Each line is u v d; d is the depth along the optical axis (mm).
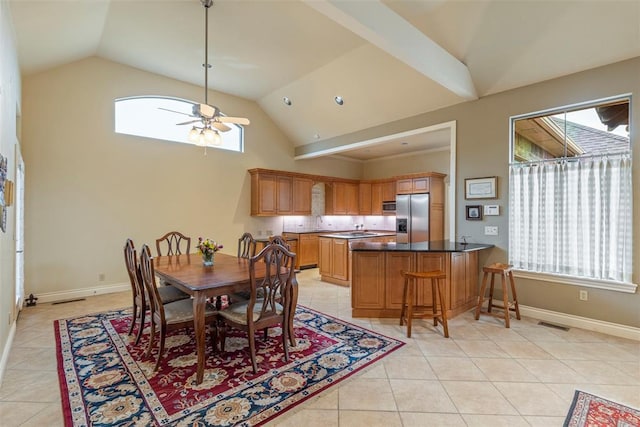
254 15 3578
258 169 6270
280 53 4418
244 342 2988
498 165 3975
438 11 3352
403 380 2318
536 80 3629
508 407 2008
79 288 4508
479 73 3900
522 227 3793
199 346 2279
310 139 6797
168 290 3252
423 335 3174
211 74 5164
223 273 2848
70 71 4422
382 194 7973
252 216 6547
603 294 3266
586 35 3061
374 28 2791
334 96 5320
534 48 3375
